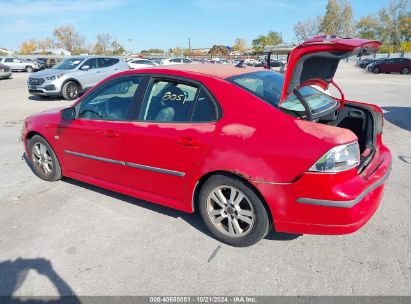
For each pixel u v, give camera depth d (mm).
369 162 3188
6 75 24859
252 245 3146
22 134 4941
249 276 2791
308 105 2955
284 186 2715
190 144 3109
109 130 3719
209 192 3160
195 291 2646
